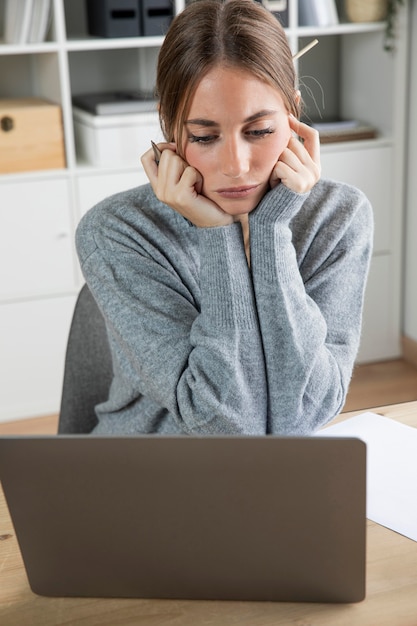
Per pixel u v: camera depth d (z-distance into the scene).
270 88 1.14
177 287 1.31
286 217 1.23
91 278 1.33
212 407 1.19
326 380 1.26
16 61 3.21
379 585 0.97
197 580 0.95
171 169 1.22
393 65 3.20
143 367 1.25
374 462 1.19
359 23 3.16
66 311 3.07
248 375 1.22
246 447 0.87
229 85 1.12
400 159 3.29
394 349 3.50
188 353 1.24
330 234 1.39
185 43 1.13
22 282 3.00
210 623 0.92
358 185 3.27
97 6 2.98
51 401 3.12
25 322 3.03
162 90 1.19
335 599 0.94
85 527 0.93
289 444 0.87
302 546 0.91
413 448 1.23
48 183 2.94
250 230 1.23
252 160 1.17
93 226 1.34
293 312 1.23
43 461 0.90
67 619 0.94
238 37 1.12
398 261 3.41
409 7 3.14
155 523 0.92
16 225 2.94
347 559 0.92
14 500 0.92
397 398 3.17
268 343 1.22
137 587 0.96
